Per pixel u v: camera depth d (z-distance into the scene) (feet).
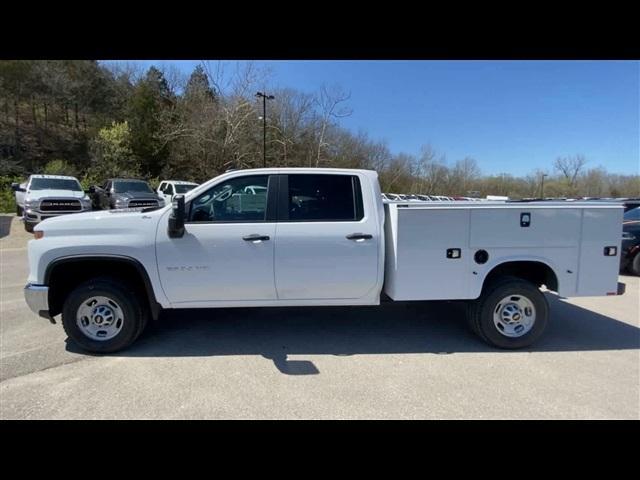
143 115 117.39
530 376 11.08
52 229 11.98
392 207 12.84
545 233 13.03
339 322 15.58
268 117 118.42
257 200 12.65
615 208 13.20
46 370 11.11
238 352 12.55
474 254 12.92
